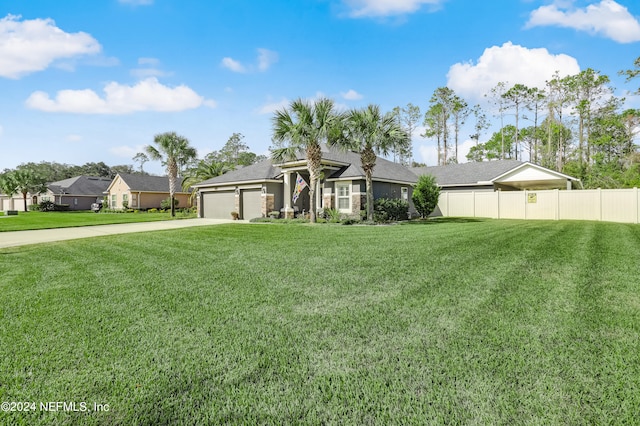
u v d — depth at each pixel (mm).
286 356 2844
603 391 2279
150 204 41406
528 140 44688
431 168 27547
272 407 2176
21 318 3797
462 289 4672
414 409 2137
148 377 2535
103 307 4156
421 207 19203
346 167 19328
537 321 3508
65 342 3154
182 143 27641
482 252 7406
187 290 4867
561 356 2764
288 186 19484
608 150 36719
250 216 21344
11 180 43812
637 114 33156
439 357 2783
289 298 4418
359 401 2227
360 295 4496
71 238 12203
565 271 5598
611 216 16812
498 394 2270
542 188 26719
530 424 1977
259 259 7117
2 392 2357
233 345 3061
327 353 2889
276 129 16188
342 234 11297
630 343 2982
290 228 13828
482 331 3281
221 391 2355
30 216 29719
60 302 4383
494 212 20781
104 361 2785
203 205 24859
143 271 6176
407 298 4328
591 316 3621
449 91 42062
